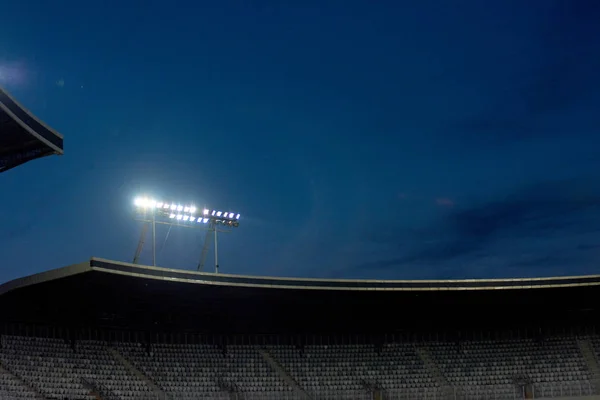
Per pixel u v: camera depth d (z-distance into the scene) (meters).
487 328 80.69
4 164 49.88
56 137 48.41
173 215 68.94
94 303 66.62
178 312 72.56
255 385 70.31
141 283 61.53
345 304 74.69
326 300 72.62
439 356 77.62
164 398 65.00
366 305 75.62
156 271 60.16
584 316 81.00
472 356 77.75
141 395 64.12
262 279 66.44
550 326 81.00
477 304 77.12
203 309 72.75
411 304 76.00
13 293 60.38
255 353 74.62
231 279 64.94
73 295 63.38
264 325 76.31
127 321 70.38
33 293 61.44
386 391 71.44
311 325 77.56
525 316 80.94
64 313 66.62
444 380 74.00
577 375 74.62
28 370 61.12
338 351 77.00
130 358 68.81
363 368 75.00
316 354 76.25
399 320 79.62
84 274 56.38
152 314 71.69
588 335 80.44
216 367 71.56
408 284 70.12
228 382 69.88
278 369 73.19
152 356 70.38
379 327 79.19
